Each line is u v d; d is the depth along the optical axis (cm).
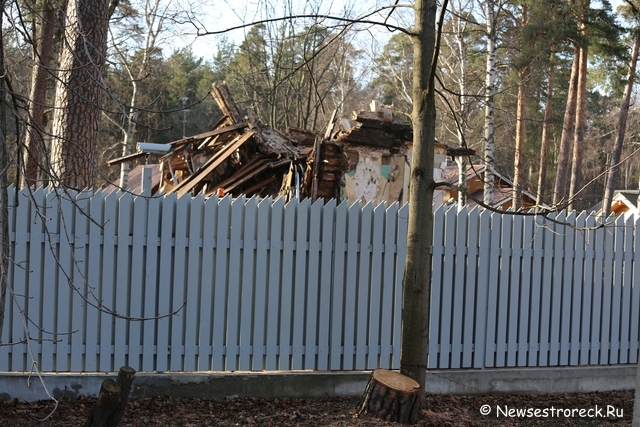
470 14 2020
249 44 2972
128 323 711
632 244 857
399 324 769
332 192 1497
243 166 1653
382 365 765
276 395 728
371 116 1602
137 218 709
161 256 713
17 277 686
